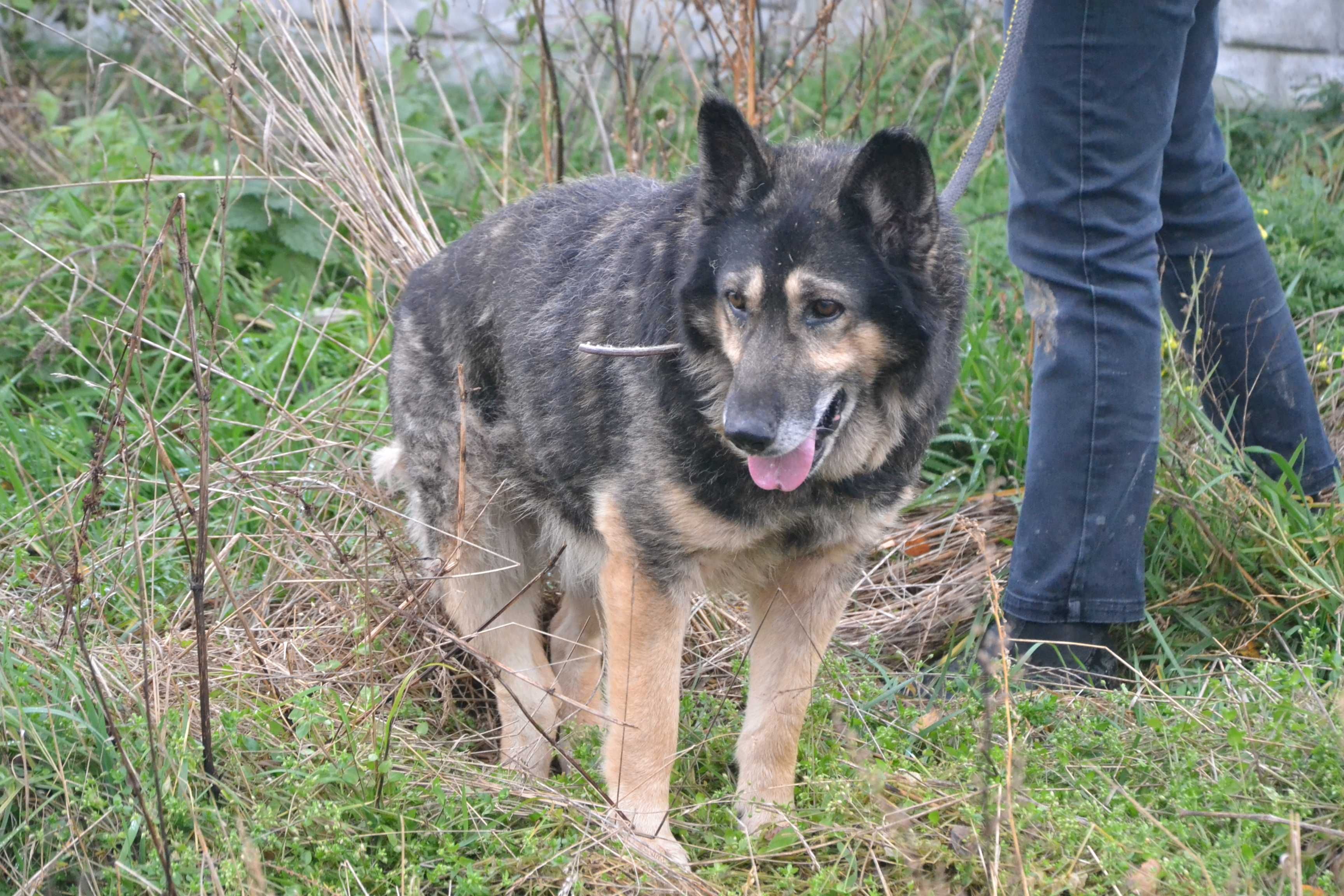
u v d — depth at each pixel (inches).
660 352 109.7
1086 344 131.0
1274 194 233.1
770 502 112.1
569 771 131.5
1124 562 135.7
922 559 163.3
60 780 104.3
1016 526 161.6
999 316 196.4
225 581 114.8
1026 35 125.4
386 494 160.4
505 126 234.8
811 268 106.7
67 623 113.1
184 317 187.8
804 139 135.3
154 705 110.7
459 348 138.3
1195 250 150.9
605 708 132.2
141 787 98.2
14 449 157.2
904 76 278.1
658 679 116.0
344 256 221.0
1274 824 101.9
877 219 109.3
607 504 118.2
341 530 155.7
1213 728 116.9
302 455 169.2
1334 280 206.4
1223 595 147.1
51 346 177.8
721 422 110.0
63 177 220.8
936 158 258.5
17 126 236.5
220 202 128.1
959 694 131.7
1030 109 127.6
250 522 155.7
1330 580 138.7
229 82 165.9
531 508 138.9
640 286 117.7
